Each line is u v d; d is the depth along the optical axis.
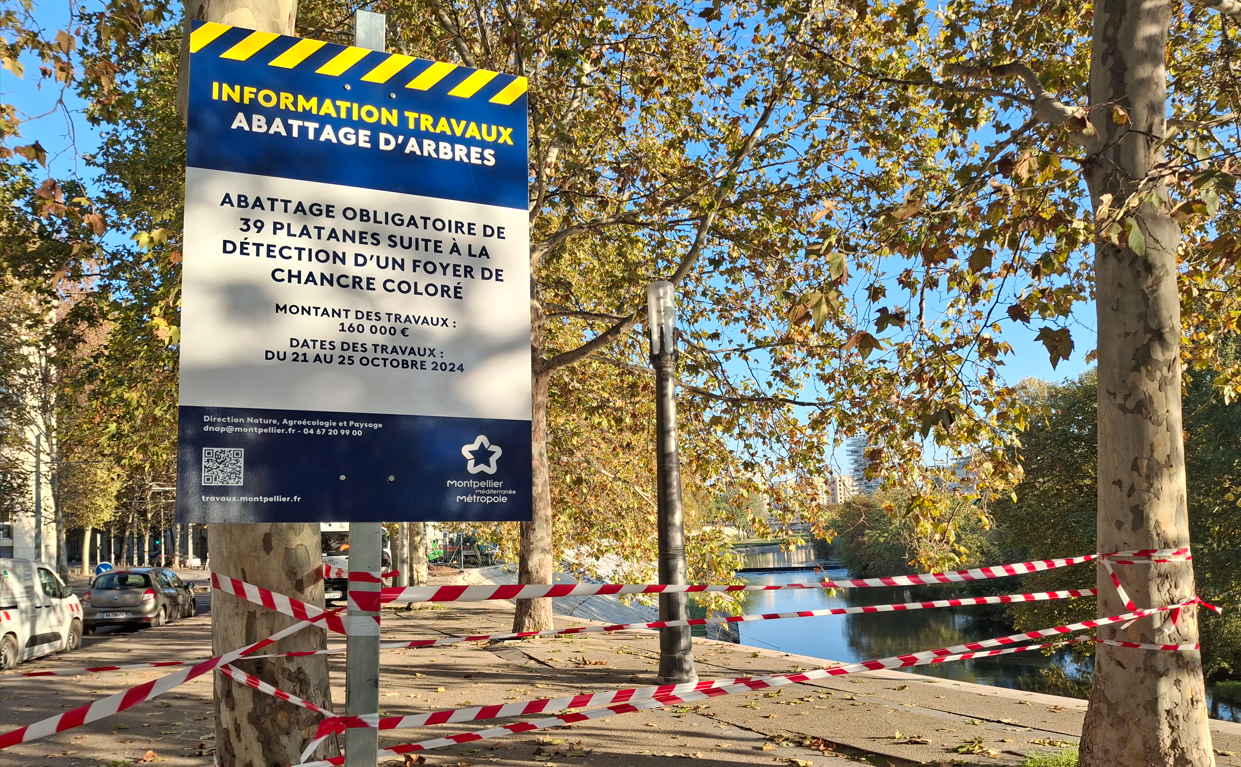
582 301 18.28
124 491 54.19
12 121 7.68
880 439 10.09
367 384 3.36
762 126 12.55
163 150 17.31
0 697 9.71
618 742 6.91
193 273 3.16
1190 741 4.88
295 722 3.97
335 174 3.42
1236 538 26.88
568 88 13.03
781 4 11.62
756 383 15.34
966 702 8.32
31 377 33.72
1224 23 7.34
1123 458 5.10
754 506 16.22
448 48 14.56
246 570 3.96
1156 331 5.04
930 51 11.03
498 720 7.77
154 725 8.04
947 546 10.28
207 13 4.33
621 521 19.22
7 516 38.09
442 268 3.54
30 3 7.88
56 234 16.48
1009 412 8.34
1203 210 4.70
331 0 14.64
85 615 19.73
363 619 3.28
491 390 3.54
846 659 31.12
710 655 12.01
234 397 3.16
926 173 8.59
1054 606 30.83
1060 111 6.05
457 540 44.81
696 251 12.55
